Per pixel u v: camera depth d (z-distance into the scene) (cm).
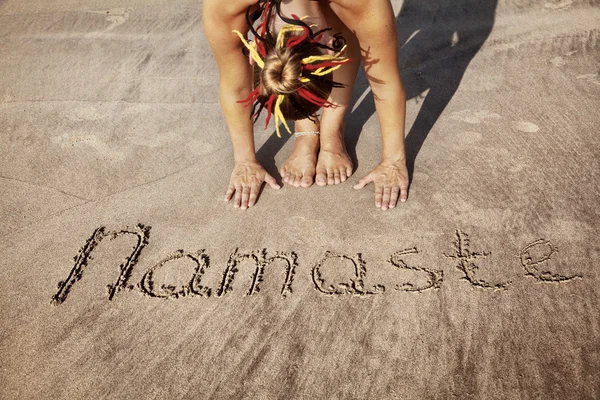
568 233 225
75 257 240
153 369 194
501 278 211
